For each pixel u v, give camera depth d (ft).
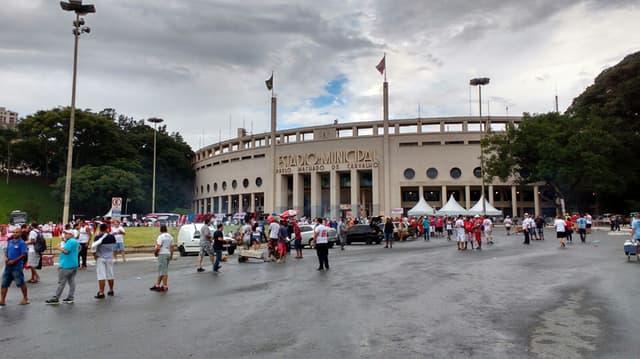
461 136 238.27
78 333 26.55
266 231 125.80
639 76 194.18
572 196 213.05
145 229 154.30
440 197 252.42
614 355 21.38
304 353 22.08
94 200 251.39
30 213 245.86
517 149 188.44
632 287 40.57
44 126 282.36
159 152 335.26
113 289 43.73
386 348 22.80
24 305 35.91
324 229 57.88
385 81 248.52
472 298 36.24
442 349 22.57
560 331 25.84
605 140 171.53
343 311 31.86
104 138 299.38
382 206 241.76
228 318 30.19
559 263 60.34
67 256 36.65
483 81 199.11
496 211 172.55
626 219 183.01
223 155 313.32
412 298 36.52
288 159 265.34
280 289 42.32
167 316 31.07
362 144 249.14
